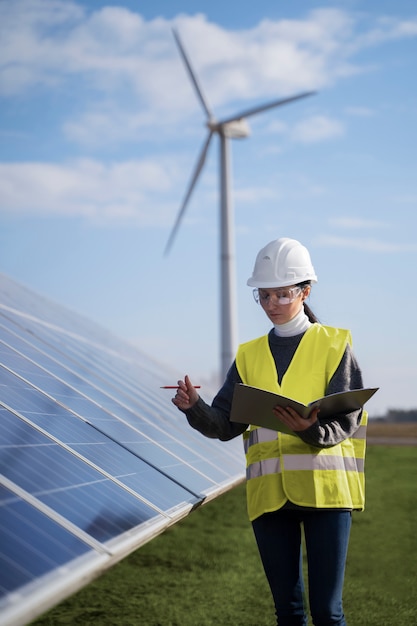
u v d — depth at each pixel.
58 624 7.52
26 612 2.45
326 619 4.16
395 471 18.44
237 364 4.70
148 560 10.44
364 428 4.50
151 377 12.88
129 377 10.52
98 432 5.44
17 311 9.41
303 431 4.00
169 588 9.05
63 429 4.90
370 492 15.64
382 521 12.90
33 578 2.67
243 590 9.00
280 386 4.45
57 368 7.27
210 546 11.33
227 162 31.41
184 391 4.46
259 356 4.59
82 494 3.82
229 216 31.58
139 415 7.45
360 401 4.12
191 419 4.51
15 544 2.85
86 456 4.56
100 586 9.05
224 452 8.79
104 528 3.49
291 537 4.34
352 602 8.41
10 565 2.68
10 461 3.70
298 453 4.29
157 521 4.03
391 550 10.94
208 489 5.58
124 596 8.65
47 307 13.25
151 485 4.76
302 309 4.64
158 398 10.22
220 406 4.70
